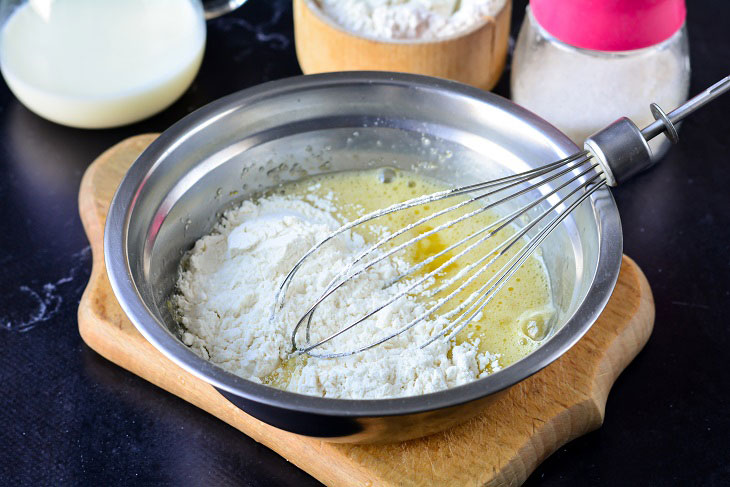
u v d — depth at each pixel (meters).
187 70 0.55
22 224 0.52
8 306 0.49
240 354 0.44
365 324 0.44
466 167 0.50
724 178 0.54
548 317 0.46
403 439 0.42
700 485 0.43
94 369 0.47
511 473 0.42
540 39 0.52
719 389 0.46
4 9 0.54
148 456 0.44
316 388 0.42
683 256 0.51
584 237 0.44
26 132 0.56
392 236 0.42
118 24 0.53
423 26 0.53
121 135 0.56
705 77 0.59
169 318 0.45
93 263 0.49
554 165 0.42
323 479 0.43
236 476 0.43
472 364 0.44
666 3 0.48
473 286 0.47
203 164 0.47
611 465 0.44
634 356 0.47
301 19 0.54
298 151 0.50
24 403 0.46
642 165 0.41
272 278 0.46
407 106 0.49
